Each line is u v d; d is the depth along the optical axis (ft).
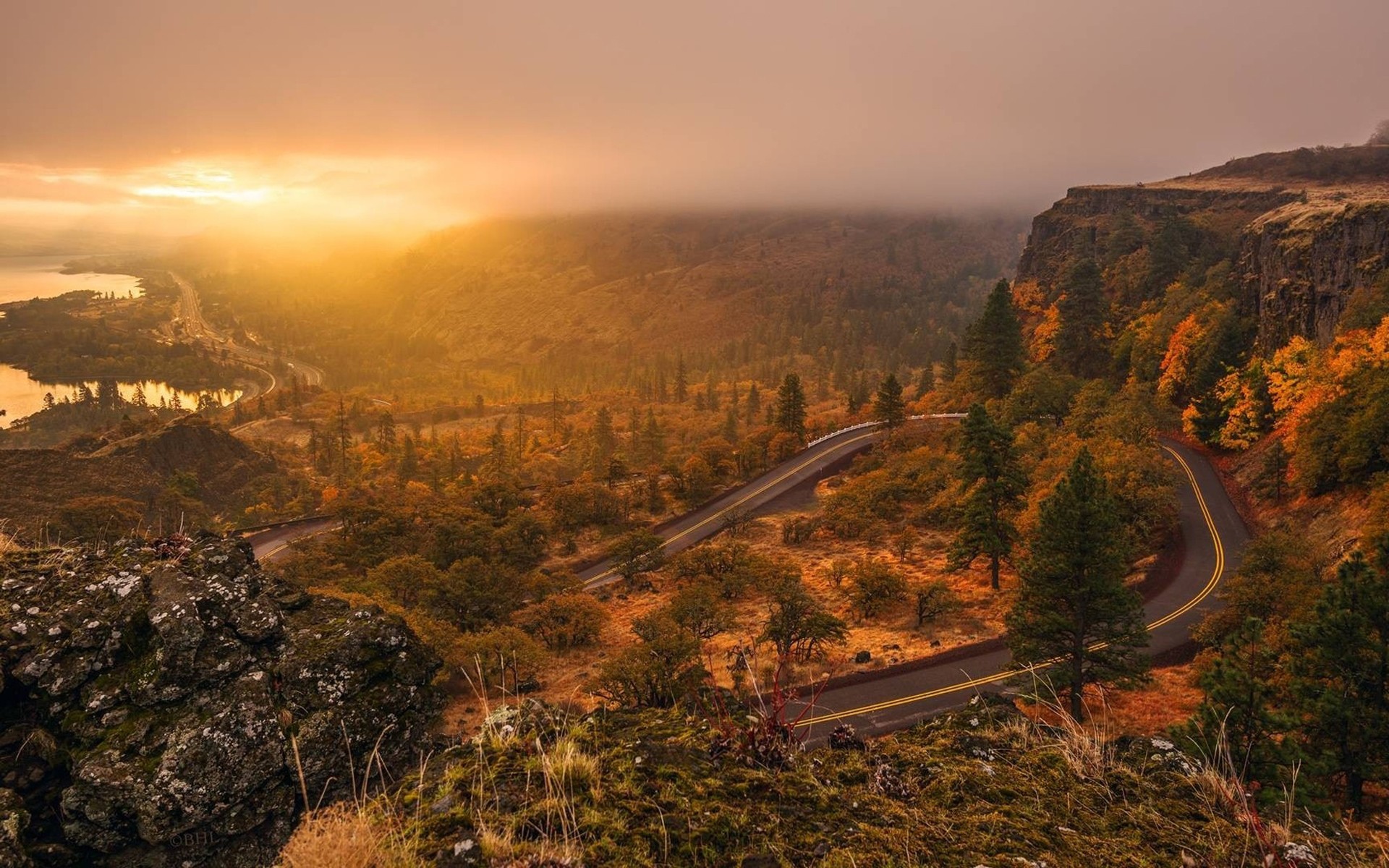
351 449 621.72
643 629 143.84
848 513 246.27
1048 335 397.60
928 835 11.49
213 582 26.25
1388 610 64.13
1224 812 12.87
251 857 22.08
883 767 13.64
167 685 23.22
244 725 23.16
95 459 417.28
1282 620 105.09
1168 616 144.66
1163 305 352.28
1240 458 229.86
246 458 496.64
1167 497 184.96
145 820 20.95
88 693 22.89
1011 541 166.91
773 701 14.29
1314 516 172.45
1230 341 274.57
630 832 10.69
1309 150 540.52
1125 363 344.08
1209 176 580.71
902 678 126.52
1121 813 12.62
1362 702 64.34
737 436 566.77
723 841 10.81
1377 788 67.41
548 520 289.94
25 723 22.35
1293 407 212.84
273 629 25.99
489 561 236.02
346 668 25.75
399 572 185.57
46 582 25.40
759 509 299.17
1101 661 94.89
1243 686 59.98
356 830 10.30
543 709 14.90
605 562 252.42
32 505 369.91
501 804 11.25
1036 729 15.89
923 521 234.79
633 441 510.17
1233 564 166.40
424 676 27.55
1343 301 232.32
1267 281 281.74
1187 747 58.85
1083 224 526.16
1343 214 241.55
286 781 23.30
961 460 254.88
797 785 12.66
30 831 20.67
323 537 294.87
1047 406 283.59
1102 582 91.76
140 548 27.99
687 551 221.66
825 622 133.39
